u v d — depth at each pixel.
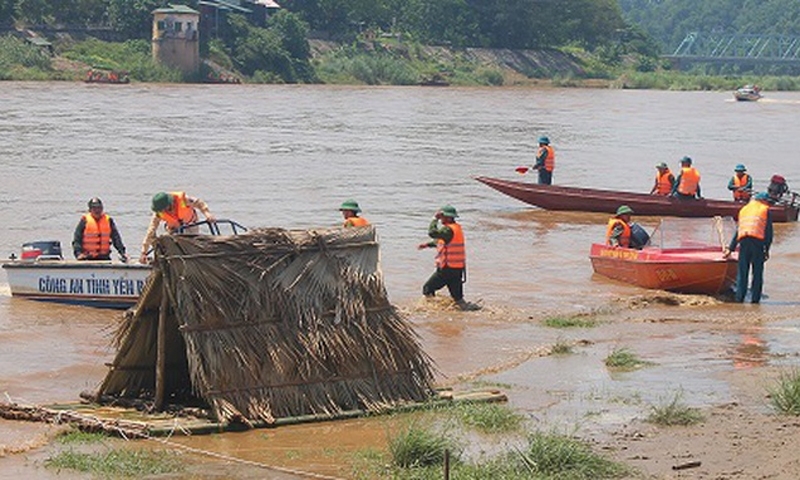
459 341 23.22
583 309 26.83
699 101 156.88
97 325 24.11
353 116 98.00
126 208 42.56
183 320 16.88
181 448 15.94
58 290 26.05
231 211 43.25
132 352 17.75
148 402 17.73
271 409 17.05
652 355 22.17
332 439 16.42
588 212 45.69
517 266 33.22
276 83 157.00
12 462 15.23
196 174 54.19
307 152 66.19
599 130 92.00
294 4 184.50
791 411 17.98
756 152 76.81
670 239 30.31
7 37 140.38
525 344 23.05
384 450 15.94
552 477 14.91
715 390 19.48
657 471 15.16
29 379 19.77
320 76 164.62
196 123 84.06
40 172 52.62
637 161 68.44
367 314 18.03
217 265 17.19
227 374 16.89
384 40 189.88
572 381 20.08
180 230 23.95
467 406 17.92
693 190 44.69
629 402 18.69
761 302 28.33
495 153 69.31
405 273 31.22
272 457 15.66
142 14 153.38
